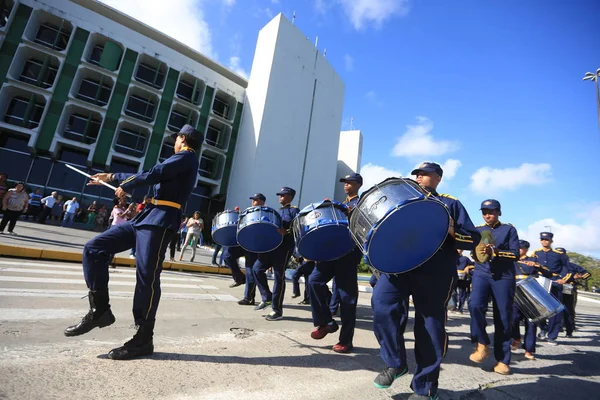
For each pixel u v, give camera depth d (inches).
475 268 155.5
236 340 133.2
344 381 103.8
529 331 173.5
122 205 335.6
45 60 847.1
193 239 451.2
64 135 866.1
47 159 840.9
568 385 131.4
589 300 788.0
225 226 235.3
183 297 215.0
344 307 138.1
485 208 159.0
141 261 101.8
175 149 119.1
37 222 643.5
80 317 137.0
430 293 96.4
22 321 124.2
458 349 173.8
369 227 92.0
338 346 135.9
